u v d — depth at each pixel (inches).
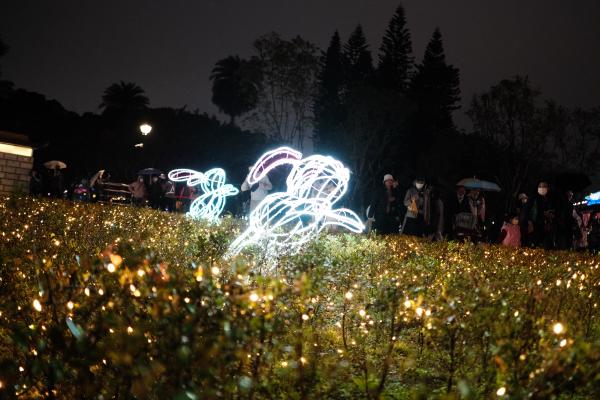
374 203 728.3
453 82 3112.7
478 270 340.8
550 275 340.2
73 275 155.0
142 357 131.4
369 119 2225.6
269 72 2124.8
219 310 143.6
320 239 466.9
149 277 153.8
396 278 269.6
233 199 1109.1
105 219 554.9
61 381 144.6
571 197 707.4
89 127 2883.9
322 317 242.7
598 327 247.8
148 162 2498.8
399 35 3056.1
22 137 1071.6
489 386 159.9
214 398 128.6
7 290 197.5
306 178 498.0
